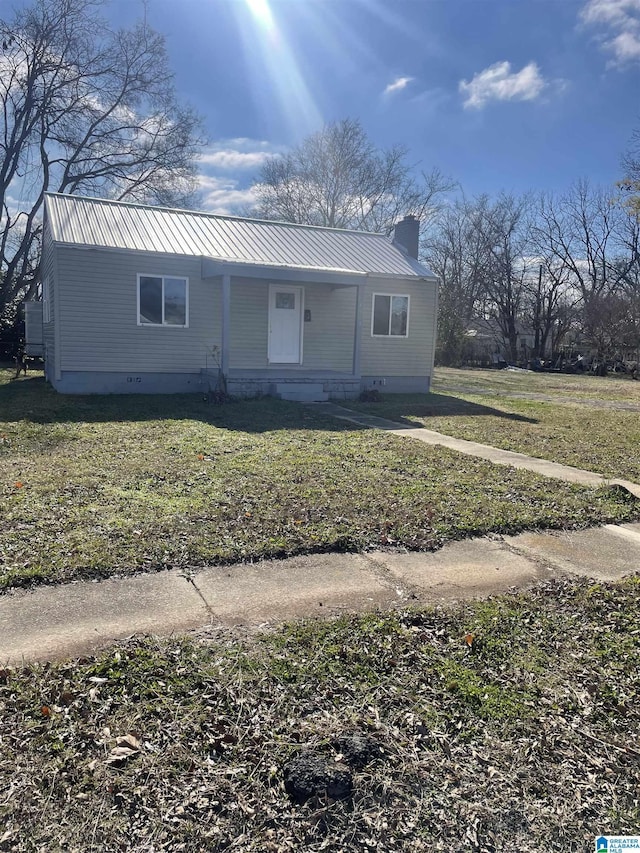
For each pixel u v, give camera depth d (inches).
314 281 537.6
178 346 545.3
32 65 931.3
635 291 1461.6
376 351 640.4
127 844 76.8
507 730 101.0
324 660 117.4
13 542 170.1
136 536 177.5
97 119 1018.1
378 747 94.8
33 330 757.3
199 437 343.6
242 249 581.6
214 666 113.7
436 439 371.2
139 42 1002.7
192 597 142.7
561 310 1658.5
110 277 509.7
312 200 1515.7
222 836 78.5
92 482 236.8
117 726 97.2
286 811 82.8
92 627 126.9
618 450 353.7
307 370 587.5
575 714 106.0
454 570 166.4
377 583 155.4
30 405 441.7
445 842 79.6
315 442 340.2
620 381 1023.0
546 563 174.6
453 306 1542.8
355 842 78.9
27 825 78.9
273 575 157.6
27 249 1020.5
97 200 603.5
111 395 507.5
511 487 253.8
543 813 85.0
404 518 204.4
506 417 486.9
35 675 108.3
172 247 542.0
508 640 128.6
